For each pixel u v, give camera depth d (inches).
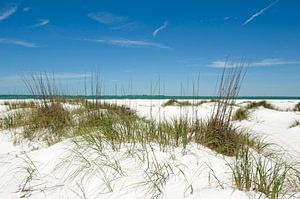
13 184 151.7
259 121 395.2
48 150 185.2
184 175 130.9
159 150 159.0
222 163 149.3
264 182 119.3
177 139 167.9
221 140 180.9
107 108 289.7
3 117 329.1
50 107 286.8
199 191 119.0
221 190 117.0
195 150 161.2
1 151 217.9
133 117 239.8
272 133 309.0
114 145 167.3
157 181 129.5
